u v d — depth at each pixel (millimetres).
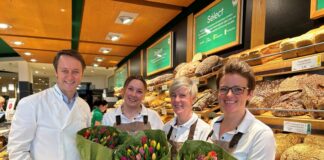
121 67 7043
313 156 1041
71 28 3787
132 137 1019
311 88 1197
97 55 5980
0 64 8992
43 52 5691
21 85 8688
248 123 1092
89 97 11469
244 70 1046
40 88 13672
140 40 4516
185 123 1506
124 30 3844
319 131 1007
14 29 3830
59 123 1411
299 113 1197
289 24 1630
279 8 1719
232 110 1073
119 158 932
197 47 2734
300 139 1314
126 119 1756
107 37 4273
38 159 1363
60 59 1363
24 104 1365
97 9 2949
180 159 914
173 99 1509
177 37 3332
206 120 1877
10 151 1328
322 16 1373
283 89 1396
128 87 1708
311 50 1194
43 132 1383
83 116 1552
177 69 2711
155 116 1872
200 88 2543
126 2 2756
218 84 1144
